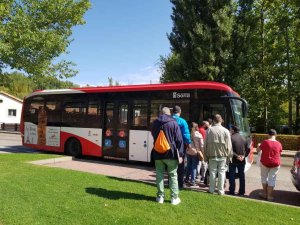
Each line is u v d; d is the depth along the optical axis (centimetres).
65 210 633
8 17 1328
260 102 3303
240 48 2722
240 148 920
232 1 2723
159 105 1346
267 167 911
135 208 671
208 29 2642
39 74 1551
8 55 1273
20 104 5562
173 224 592
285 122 3778
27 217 585
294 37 3300
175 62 2891
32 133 1783
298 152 976
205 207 716
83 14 1797
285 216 691
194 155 1005
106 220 589
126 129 1426
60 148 1653
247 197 933
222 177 870
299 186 923
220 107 1203
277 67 3362
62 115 1658
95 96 1545
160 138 711
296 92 3294
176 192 725
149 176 1151
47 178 910
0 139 2822
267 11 3309
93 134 1532
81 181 895
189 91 1277
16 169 1033
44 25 1633
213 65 2666
